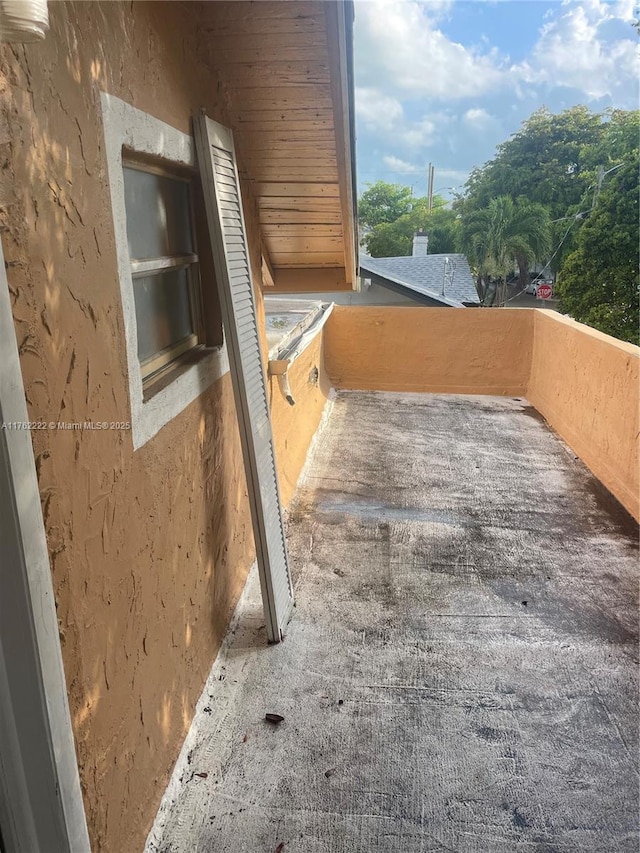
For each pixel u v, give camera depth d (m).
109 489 1.52
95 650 1.46
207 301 2.63
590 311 14.69
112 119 1.50
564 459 5.30
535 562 3.57
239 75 2.52
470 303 19.09
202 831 1.91
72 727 1.35
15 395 1.04
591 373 5.11
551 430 6.09
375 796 2.04
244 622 2.92
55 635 1.21
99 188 1.43
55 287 1.22
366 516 4.12
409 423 6.21
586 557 3.64
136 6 1.67
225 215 2.41
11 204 1.06
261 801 2.02
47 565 1.17
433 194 39.66
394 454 5.32
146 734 1.83
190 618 2.27
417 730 2.32
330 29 2.09
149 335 2.15
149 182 2.10
